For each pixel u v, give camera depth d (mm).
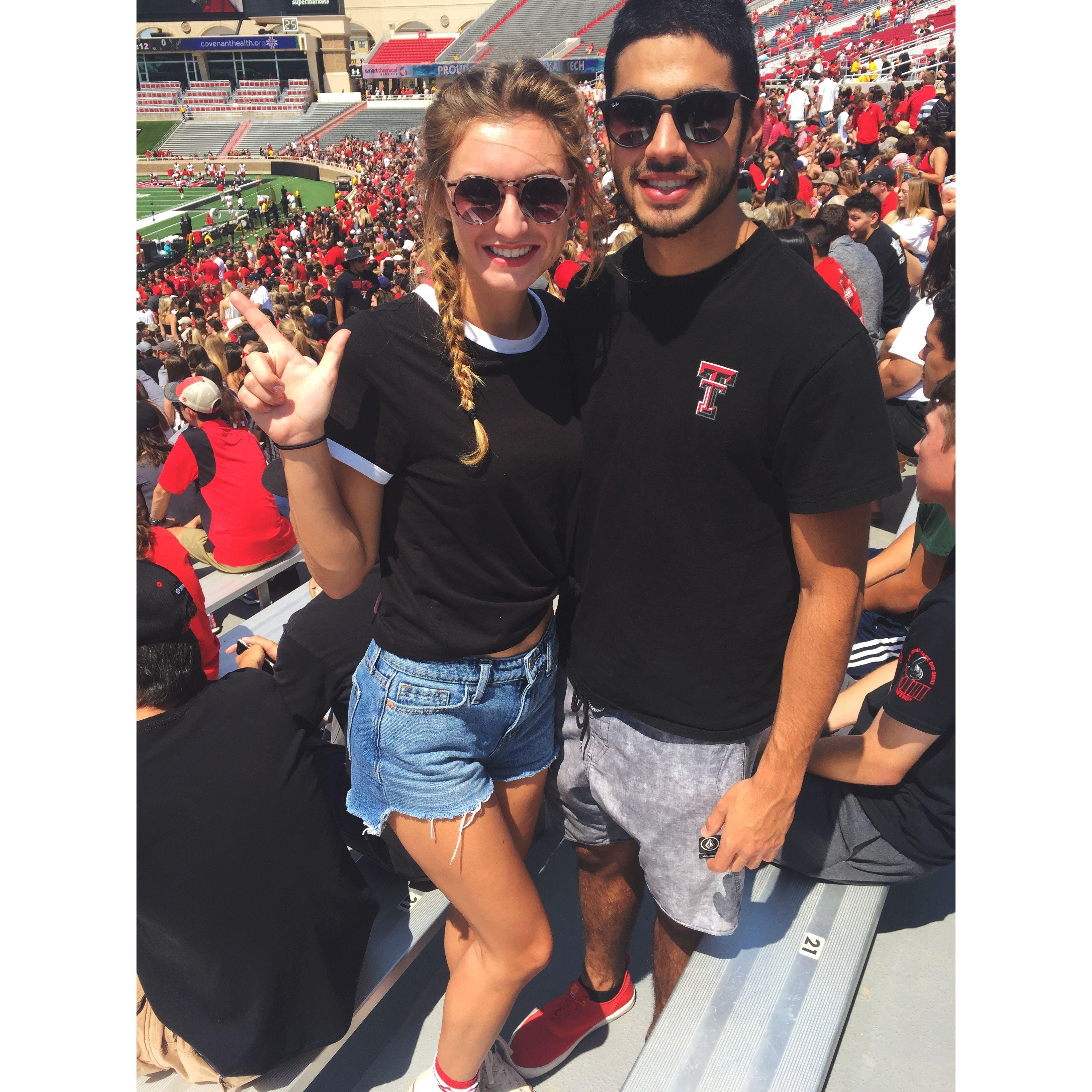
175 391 7512
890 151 11891
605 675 1790
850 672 2561
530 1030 2137
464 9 66125
